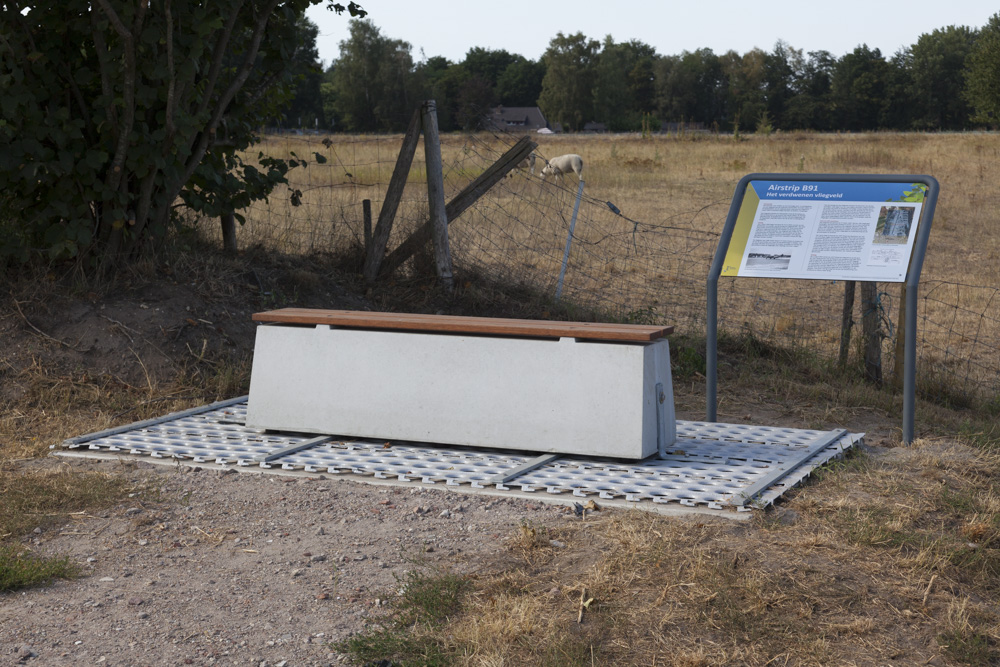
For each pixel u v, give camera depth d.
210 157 8.15
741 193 6.33
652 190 23.33
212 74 7.61
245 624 3.49
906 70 128.75
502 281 10.05
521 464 5.19
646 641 3.31
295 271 8.77
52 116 6.97
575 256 13.29
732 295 11.52
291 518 4.54
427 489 4.87
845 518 4.34
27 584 3.79
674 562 3.86
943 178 26.05
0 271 7.23
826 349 8.98
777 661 3.20
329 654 3.26
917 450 5.68
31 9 6.89
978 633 3.40
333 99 108.69
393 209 9.46
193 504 4.73
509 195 18.11
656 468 5.15
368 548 4.18
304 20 8.65
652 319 9.63
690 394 7.45
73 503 4.69
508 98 157.00
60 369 6.67
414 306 9.20
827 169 30.23
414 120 9.34
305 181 17.69
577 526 4.32
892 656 3.25
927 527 4.33
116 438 5.70
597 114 131.50
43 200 7.34
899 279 5.76
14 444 5.64
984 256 14.50
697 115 148.12
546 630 3.36
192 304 7.51
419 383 5.57
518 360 5.39
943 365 8.49
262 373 5.89
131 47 6.59
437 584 3.71
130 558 4.11
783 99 138.75
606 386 5.22
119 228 7.48
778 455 5.41
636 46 162.75
